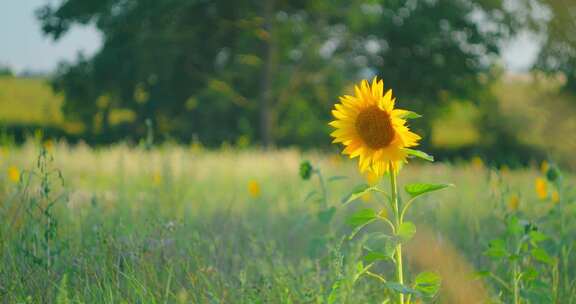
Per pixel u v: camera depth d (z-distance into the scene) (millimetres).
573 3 25234
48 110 35500
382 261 4211
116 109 28406
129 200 5746
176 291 3400
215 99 27109
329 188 8070
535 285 3244
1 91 39031
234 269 4098
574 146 24125
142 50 25672
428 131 29328
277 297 3422
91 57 26703
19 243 3453
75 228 4105
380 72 28422
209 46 28422
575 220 4422
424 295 2779
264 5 26750
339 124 2680
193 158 9234
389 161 2664
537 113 27047
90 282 3357
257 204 7066
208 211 6312
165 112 28797
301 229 5496
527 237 3334
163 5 24656
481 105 30125
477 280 3691
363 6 25922
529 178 7945
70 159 10336
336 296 2885
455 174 8406
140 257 3492
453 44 28125
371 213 2785
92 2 25844
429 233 4168
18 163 8555
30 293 3139
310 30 26609
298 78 27516
